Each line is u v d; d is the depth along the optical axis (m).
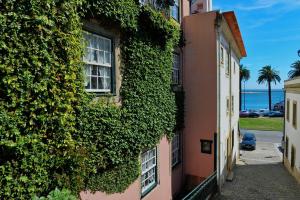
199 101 13.93
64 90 5.77
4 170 4.78
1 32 4.53
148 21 9.19
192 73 14.02
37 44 5.07
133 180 9.05
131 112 8.73
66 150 5.96
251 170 19.91
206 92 13.75
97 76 7.60
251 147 30.20
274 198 13.48
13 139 4.86
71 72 5.91
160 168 11.32
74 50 5.97
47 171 5.62
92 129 6.93
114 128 7.71
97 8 6.89
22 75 4.87
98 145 7.23
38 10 5.04
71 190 6.26
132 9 8.38
